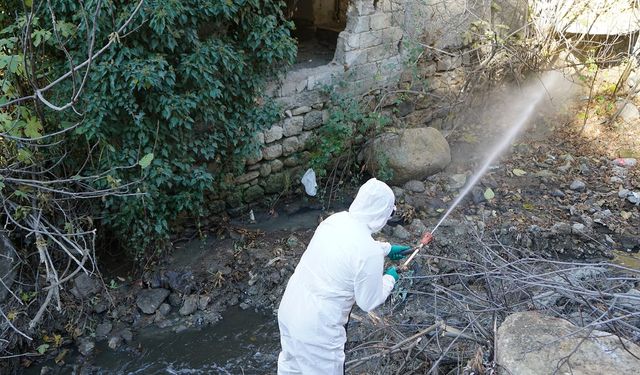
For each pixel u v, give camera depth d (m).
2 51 5.04
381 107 7.42
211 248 6.30
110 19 4.95
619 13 8.25
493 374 3.80
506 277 4.52
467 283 5.58
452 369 4.23
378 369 4.43
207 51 5.41
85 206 5.75
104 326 5.54
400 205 6.83
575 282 4.52
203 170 5.86
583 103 8.57
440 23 7.57
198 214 6.22
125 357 5.30
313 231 6.59
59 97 5.20
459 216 6.66
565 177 7.36
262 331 5.56
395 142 7.14
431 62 7.75
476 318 4.37
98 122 5.11
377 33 7.04
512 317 4.04
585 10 8.25
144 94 5.32
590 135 8.12
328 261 3.52
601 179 7.32
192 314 5.71
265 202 6.94
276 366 5.19
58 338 5.39
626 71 8.34
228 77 5.79
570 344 3.76
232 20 5.66
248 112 6.13
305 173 7.01
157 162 5.48
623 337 3.88
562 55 8.69
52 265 5.19
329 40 8.35
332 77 6.88
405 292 5.12
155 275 5.94
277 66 6.25
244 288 5.94
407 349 4.23
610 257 6.12
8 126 4.83
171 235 6.29
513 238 6.29
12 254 5.49
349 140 7.14
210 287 5.92
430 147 7.19
